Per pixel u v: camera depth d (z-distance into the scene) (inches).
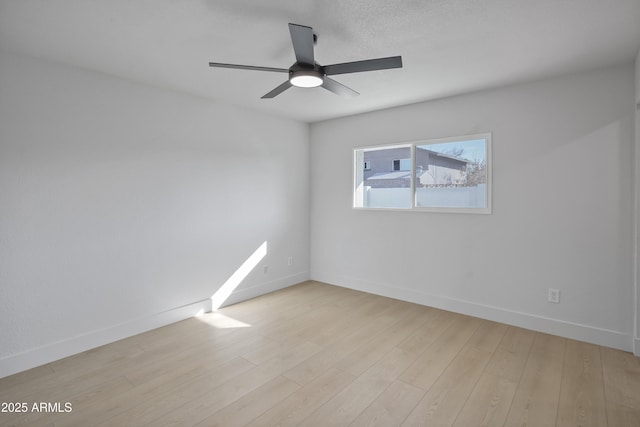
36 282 101.2
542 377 94.3
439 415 79.0
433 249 150.6
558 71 113.0
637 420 76.7
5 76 94.8
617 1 72.7
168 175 131.9
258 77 118.6
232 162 154.9
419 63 106.4
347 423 76.2
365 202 177.0
